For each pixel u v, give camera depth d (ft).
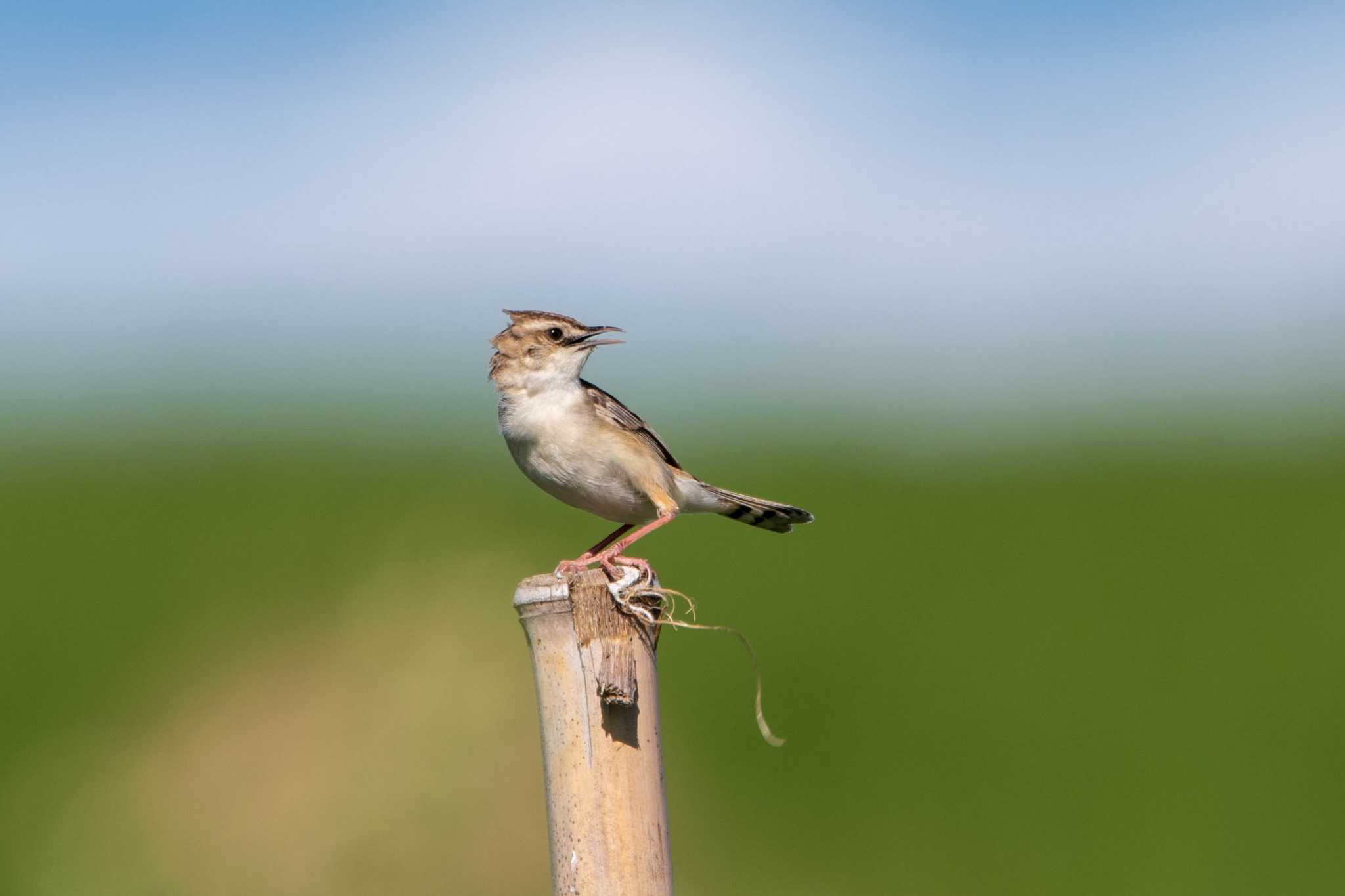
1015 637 53.26
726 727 48.32
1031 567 60.08
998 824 43.98
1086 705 48.73
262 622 56.54
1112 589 57.77
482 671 51.62
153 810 46.57
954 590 57.36
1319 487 72.79
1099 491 74.28
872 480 79.15
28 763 48.83
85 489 76.43
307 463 82.69
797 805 45.37
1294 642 52.39
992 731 47.70
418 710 50.01
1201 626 53.52
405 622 55.62
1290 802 43.62
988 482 78.33
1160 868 41.55
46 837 45.11
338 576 60.03
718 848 44.19
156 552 63.16
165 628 56.18
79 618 57.00
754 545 63.46
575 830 18.47
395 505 70.38
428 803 45.60
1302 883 40.70
